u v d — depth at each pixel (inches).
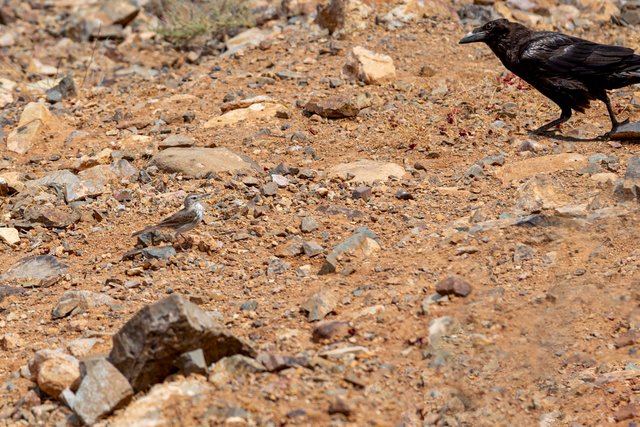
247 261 877.2
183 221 889.5
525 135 1125.7
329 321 728.3
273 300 790.5
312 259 864.3
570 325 752.3
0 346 759.1
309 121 1227.9
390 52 1472.7
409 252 848.3
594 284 783.1
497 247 834.8
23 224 1004.6
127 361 636.7
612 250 827.4
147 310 639.1
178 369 648.4
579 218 868.0
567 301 763.4
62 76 1654.8
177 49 1784.0
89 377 631.8
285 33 1612.9
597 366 721.0
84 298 812.6
